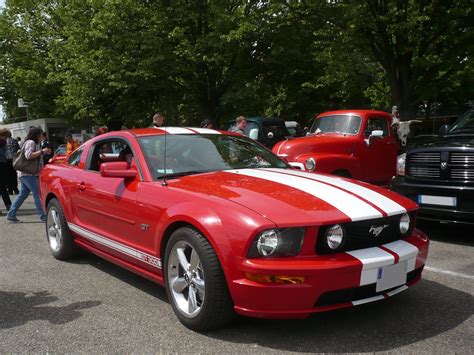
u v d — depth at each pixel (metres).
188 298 3.53
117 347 3.24
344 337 3.29
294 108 23.72
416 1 15.12
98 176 4.82
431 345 3.15
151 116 22.86
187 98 22.00
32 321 3.74
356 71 18.69
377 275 3.14
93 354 3.15
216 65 19.02
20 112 48.28
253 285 2.99
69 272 5.12
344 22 15.81
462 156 5.72
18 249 6.32
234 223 3.12
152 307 3.99
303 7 16.27
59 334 3.48
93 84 20.03
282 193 3.42
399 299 4.00
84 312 3.91
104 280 4.80
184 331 3.46
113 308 3.99
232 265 3.08
